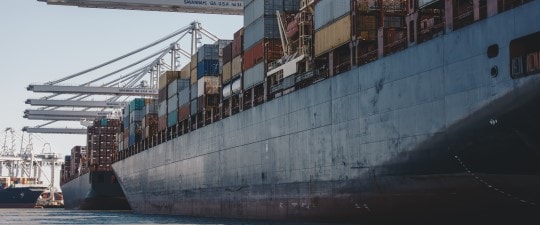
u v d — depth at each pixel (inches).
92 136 4507.9
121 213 3425.2
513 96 997.8
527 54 980.6
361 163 1396.4
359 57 1440.7
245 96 2124.8
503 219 1072.8
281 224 1572.3
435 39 1172.5
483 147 1064.2
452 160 1129.4
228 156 2192.4
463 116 1096.8
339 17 1515.7
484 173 1072.2
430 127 1178.0
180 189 2736.2
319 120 1578.5
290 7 1988.2
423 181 1206.3
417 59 1219.9
